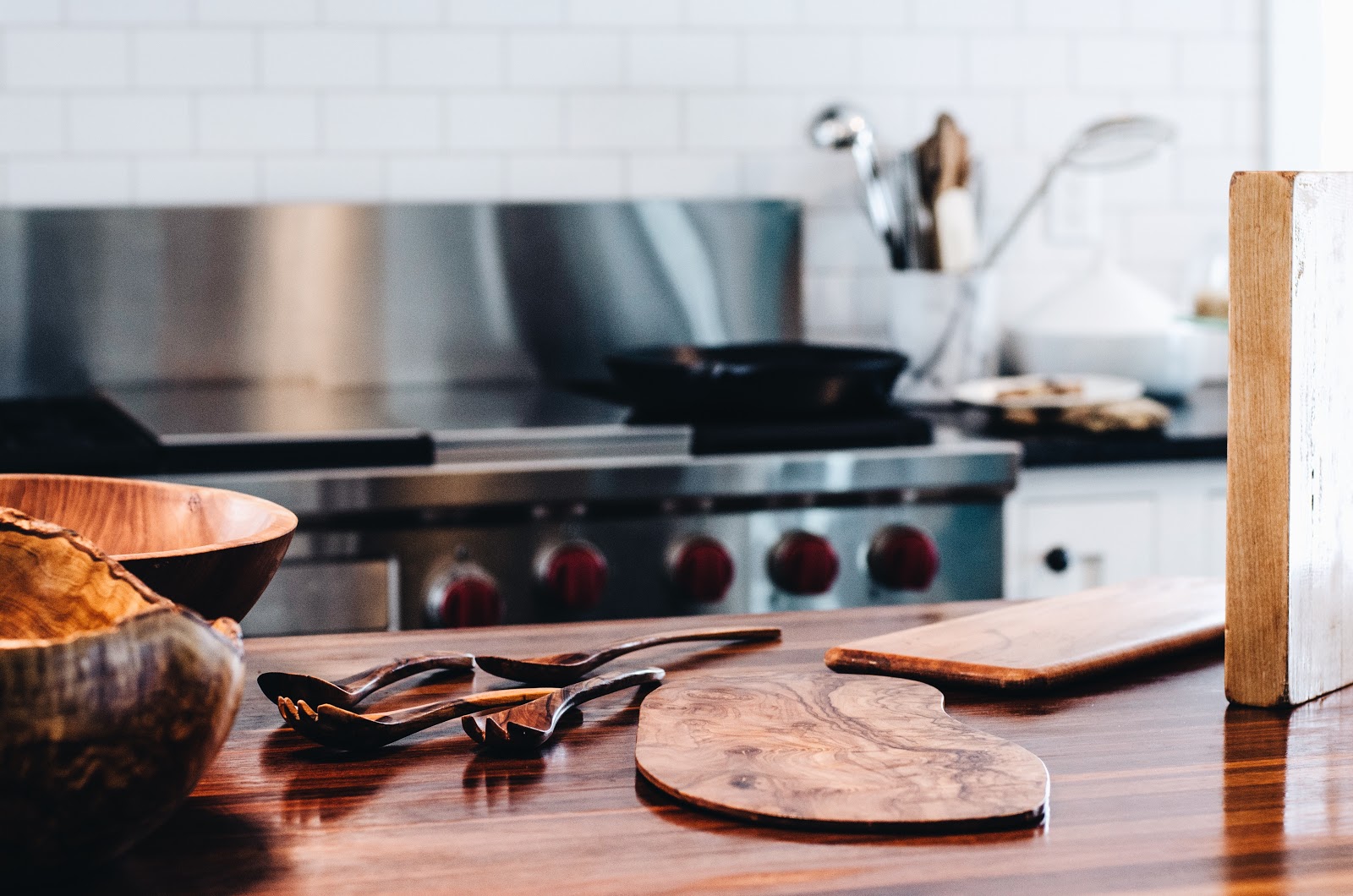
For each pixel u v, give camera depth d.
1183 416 2.43
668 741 0.73
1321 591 0.84
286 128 2.49
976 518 2.08
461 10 2.54
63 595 0.65
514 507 1.88
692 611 1.97
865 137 2.51
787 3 2.66
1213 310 2.53
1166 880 0.58
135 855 0.60
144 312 2.43
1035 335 2.61
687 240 2.63
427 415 2.13
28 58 2.39
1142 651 0.91
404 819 0.65
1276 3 2.88
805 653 0.95
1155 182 2.87
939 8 2.73
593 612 1.93
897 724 0.76
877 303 2.76
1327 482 0.84
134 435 1.94
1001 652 0.90
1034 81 2.79
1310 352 0.81
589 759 0.73
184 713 0.53
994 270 2.56
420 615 1.87
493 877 0.58
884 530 2.03
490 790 0.68
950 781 0.67
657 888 0.57
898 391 2.57
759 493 1.96
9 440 1.89
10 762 0.50
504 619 1.90
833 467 1.98
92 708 0.51
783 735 0.74
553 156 2.60
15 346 2.38
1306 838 0.62
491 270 2.56
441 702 0.78
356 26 2.50
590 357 2.62
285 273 2.47
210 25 2.45
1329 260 0.82
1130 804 0.66
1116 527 2.21
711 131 2.66
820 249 2.72
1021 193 2.81
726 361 2.43
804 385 2.06
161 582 0.69
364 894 0.56
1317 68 2.90
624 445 1.96
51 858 0.52
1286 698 0.82
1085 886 0.57
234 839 0.62
